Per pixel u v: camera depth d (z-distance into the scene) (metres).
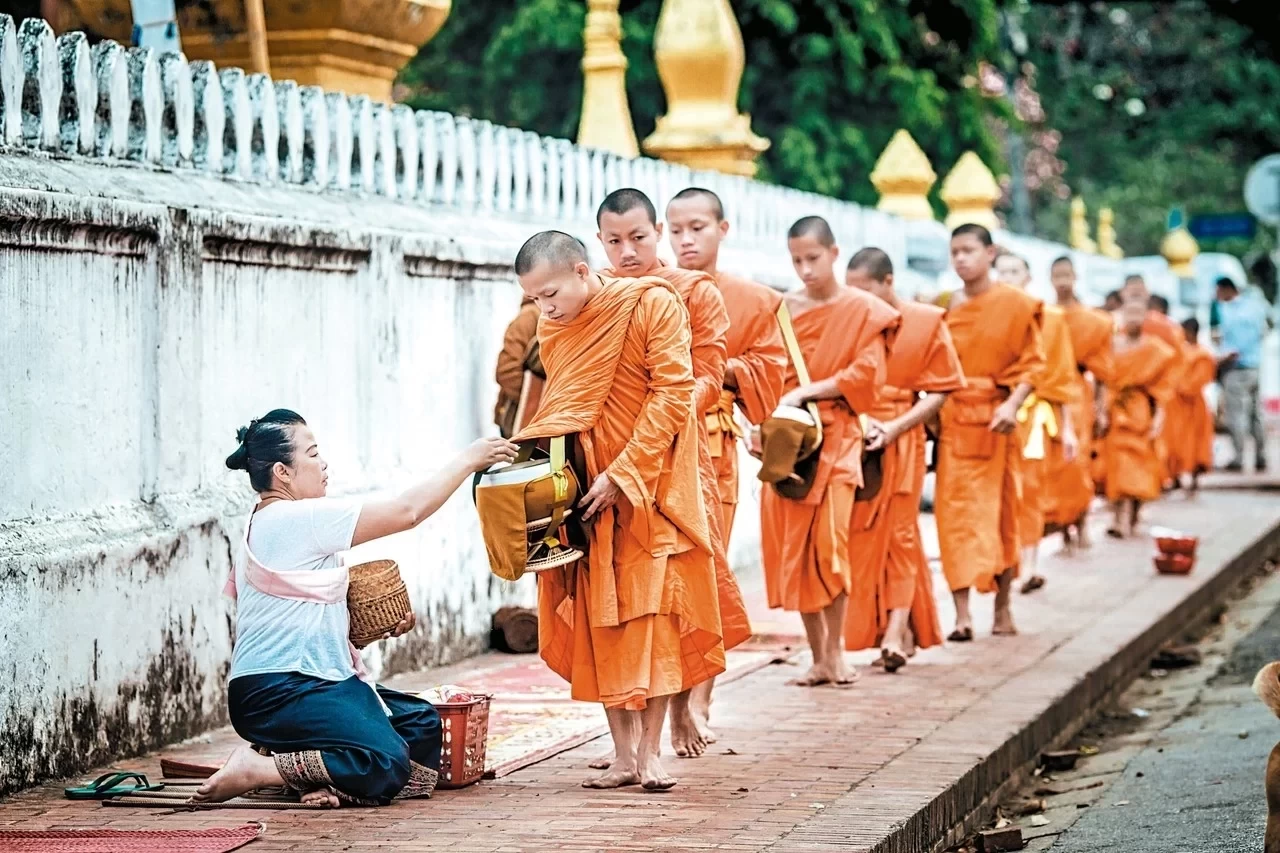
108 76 6.96
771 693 8.36
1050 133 45.81
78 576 6.41
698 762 6.82
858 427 8.42
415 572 8.67
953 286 16.86
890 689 8.50
